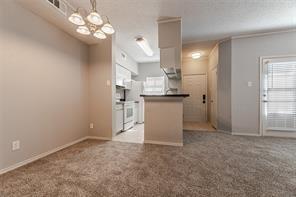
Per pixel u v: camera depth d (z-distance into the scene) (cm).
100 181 185
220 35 410
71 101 329
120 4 266
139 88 623
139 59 641
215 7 278
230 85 426
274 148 304
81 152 282
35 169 214
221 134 420
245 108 412
